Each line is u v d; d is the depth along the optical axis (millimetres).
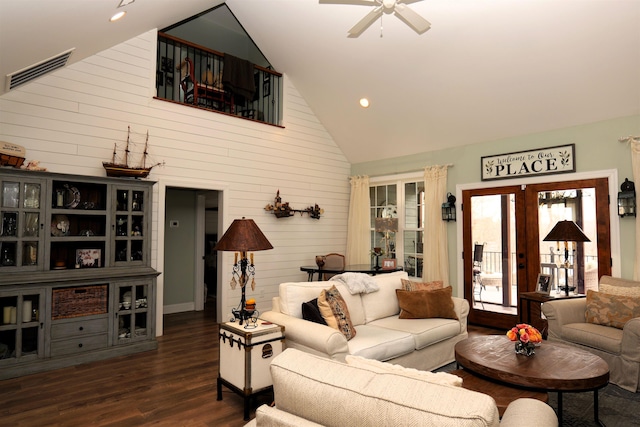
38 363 3633
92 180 4098
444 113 5430
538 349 2934
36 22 2801
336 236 7145
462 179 5773
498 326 5367
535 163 5023
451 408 1062
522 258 5148
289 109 6445
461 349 2936
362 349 3039
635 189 4195
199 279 6594
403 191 6637
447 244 5922
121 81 4742
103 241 4152
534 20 3865
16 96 4027
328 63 5633
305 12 5000
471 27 4191
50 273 3777
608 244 4418
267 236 6094
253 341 2848
